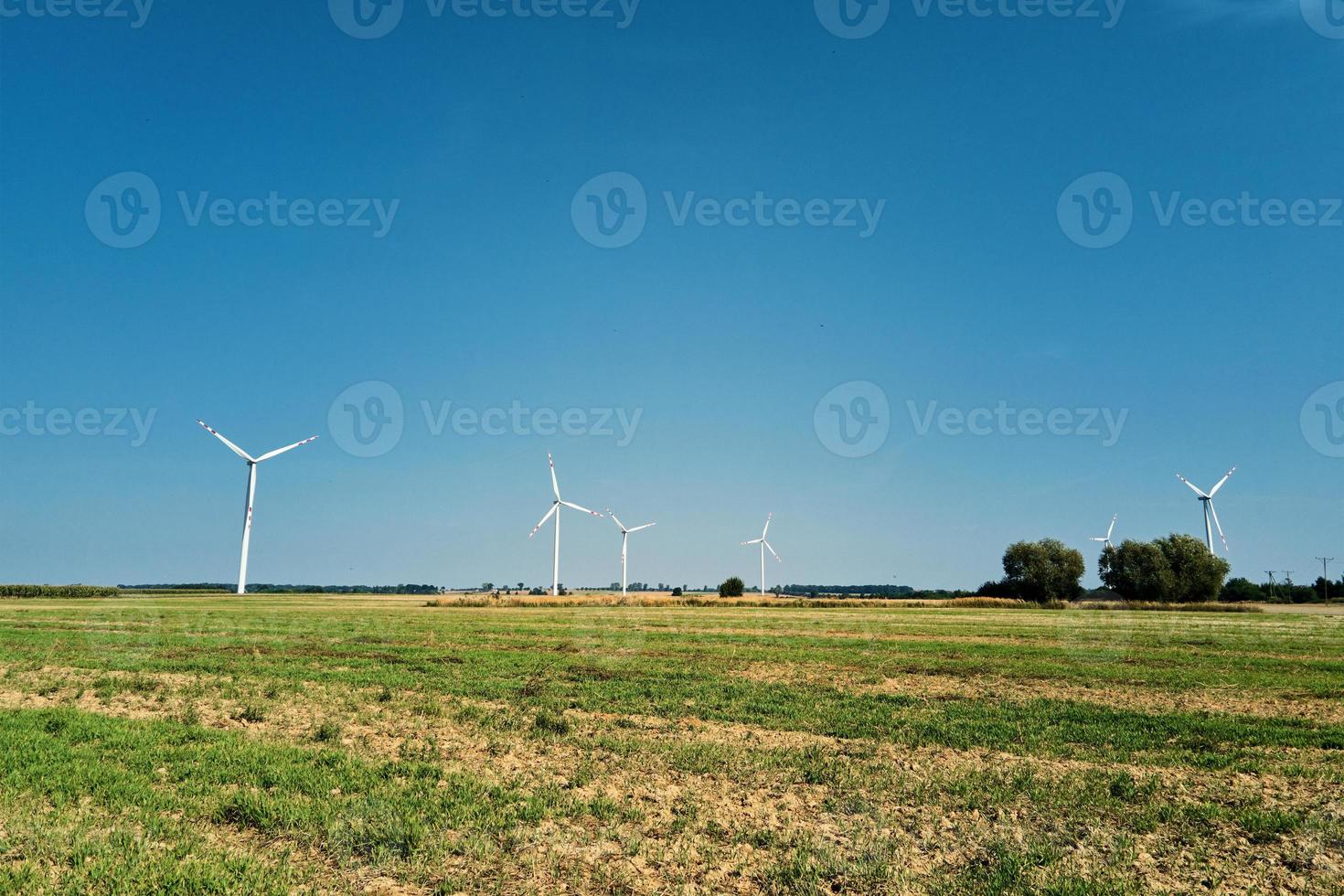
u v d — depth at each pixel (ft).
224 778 45.88
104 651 116.26
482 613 250.37
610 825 39.40
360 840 36.27
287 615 218.59
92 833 36.60
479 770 49.70
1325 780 49.90
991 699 79.87
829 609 309.42
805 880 33.04
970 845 37.81
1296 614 279.08
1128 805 44.09
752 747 56.29
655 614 246.88
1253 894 32.96
